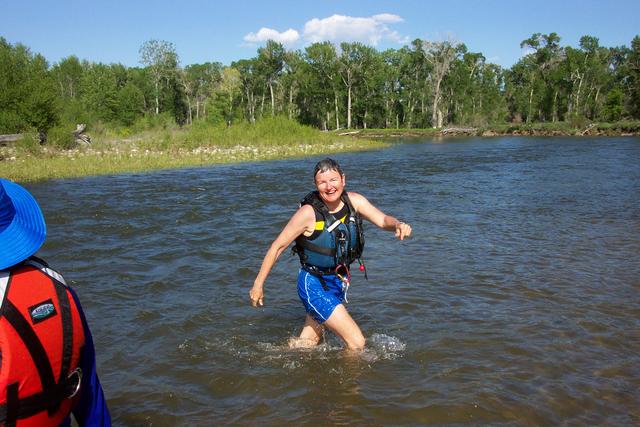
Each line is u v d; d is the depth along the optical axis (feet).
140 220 33.94
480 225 32.48
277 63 286.66
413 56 288.92
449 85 285.64
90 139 105.70
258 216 35.47
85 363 7.29
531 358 14.47
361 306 18.61
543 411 11.91
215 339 16.01
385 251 26.27
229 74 289.74
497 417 11.71
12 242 6.39
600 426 11.33
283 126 131.23
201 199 42.70
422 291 20.13
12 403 6.20
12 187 6.93
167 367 14.21
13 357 6.11
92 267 23.38
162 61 263.90
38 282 6.49
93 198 43.04
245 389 13.06
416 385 13.10
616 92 234.58
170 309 18.40
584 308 18.19
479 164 77.71
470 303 18.80
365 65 281.33
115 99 228.63
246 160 82.69
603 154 96.22
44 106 97.40
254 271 22.93
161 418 11.80
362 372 13.83
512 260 24.34
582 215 35.45
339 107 293.02
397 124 295.89
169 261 24.47
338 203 14.61
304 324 16.79
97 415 7.46
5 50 99.14
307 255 14.70
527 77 294.66
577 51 264.93
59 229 31.09
